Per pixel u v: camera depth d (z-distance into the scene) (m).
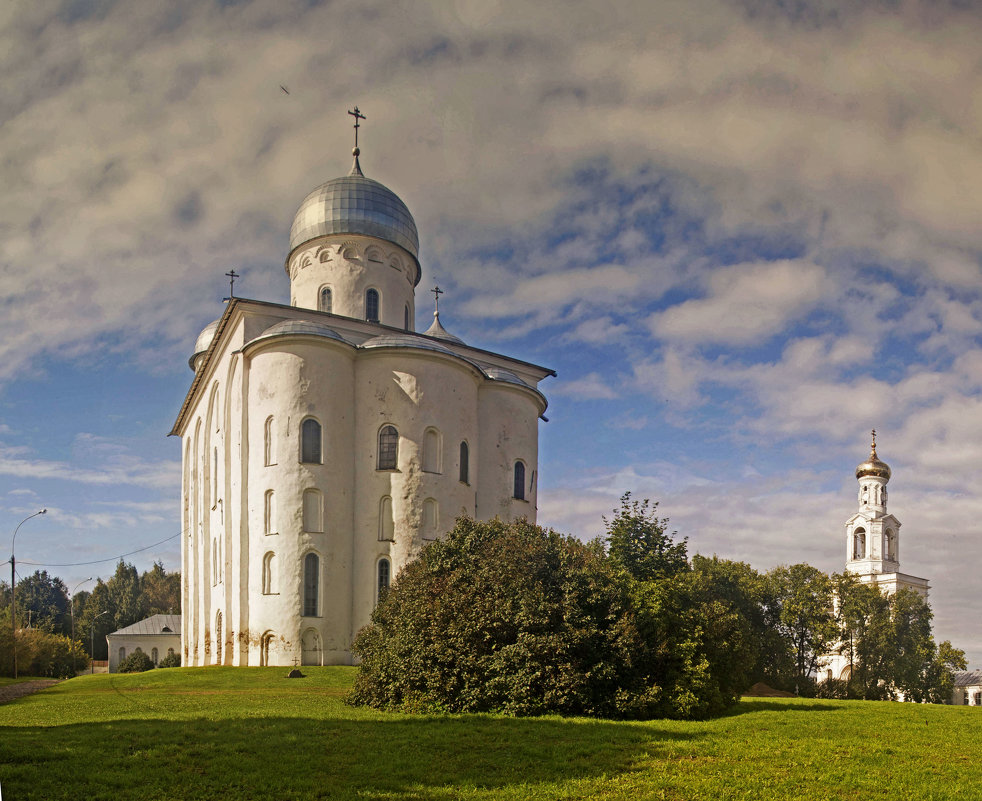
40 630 73.75
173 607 123.56
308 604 42.53
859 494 83.44
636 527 33.38
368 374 45.97
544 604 21.77
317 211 54.75
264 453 44.06
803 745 16.91
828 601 52.72
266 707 22.98
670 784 13.41
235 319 48.09
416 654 22.44
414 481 44.50
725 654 23.86
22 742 16.39
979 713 26.03
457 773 14.10
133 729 17.98
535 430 53.25
